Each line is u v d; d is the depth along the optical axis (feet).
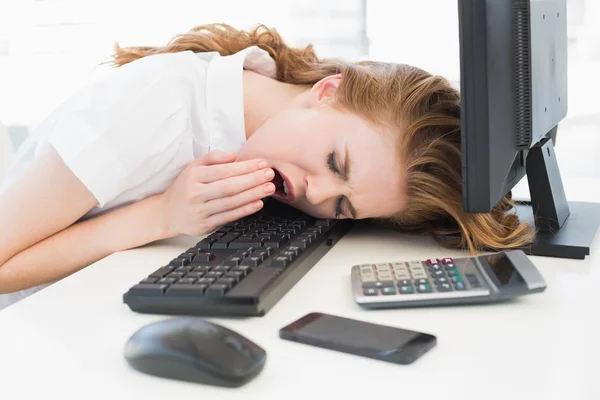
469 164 2.50
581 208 3.27
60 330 1.92
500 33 2.41
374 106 2.96
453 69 5.17
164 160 3.12
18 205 2.89
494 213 3.03
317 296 2.18
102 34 6.11
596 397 1.50
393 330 1.82
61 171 2.92
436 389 1.54
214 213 2.78
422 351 1.71
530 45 2.49
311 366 1.67
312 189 2.88
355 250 2.78
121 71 3.18
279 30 5.74
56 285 2.33
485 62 2.39
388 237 3.01
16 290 2.93
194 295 1.99
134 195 3.19
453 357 1.71
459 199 2.87
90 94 3.01
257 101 3.47
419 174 2.88
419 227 3.06
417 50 5.39
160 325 1.68
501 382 1.57
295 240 2.55
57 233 2.96
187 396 1.54
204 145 3.36
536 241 2.69
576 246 2.60
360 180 2.87
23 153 3.54
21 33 6.22
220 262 2.30
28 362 1.71
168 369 1.60
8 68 6.29
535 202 2.91
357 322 1.88
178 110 3.16
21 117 6.35
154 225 2.88
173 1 5.96
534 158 2.87
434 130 2.93
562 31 3.11
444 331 1.88
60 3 6.14
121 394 1.55
